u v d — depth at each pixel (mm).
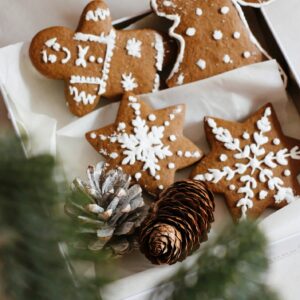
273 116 497
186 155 486
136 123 487
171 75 504
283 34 564
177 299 207
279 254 480
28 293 178
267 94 504
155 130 486
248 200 478
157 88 509
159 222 431
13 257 177
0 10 563
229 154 488
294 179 486
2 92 482
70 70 497
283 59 509
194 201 438
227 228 220
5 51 514
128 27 529
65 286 185
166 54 510
